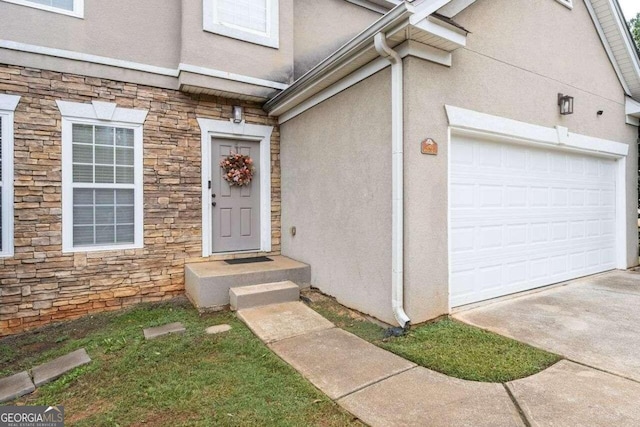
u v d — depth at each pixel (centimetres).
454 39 353
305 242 540
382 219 383
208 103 552
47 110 438
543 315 398
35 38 432
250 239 603
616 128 636
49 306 437
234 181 575
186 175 532
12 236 418
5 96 414
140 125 498
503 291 469
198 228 542
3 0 416
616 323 372
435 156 377
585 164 602
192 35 506
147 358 309
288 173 593
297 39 652
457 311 410
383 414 221
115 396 252
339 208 457
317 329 369
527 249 502
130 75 489
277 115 611
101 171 474
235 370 284
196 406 235
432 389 248
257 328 372
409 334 344
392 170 364
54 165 441
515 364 282
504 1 446
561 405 224
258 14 568
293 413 225
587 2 568
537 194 518
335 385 257
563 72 531
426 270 370
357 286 425
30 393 266
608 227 651
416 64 357
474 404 228
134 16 492
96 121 468
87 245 466
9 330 413
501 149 469
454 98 392
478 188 441
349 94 435
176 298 514
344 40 716
